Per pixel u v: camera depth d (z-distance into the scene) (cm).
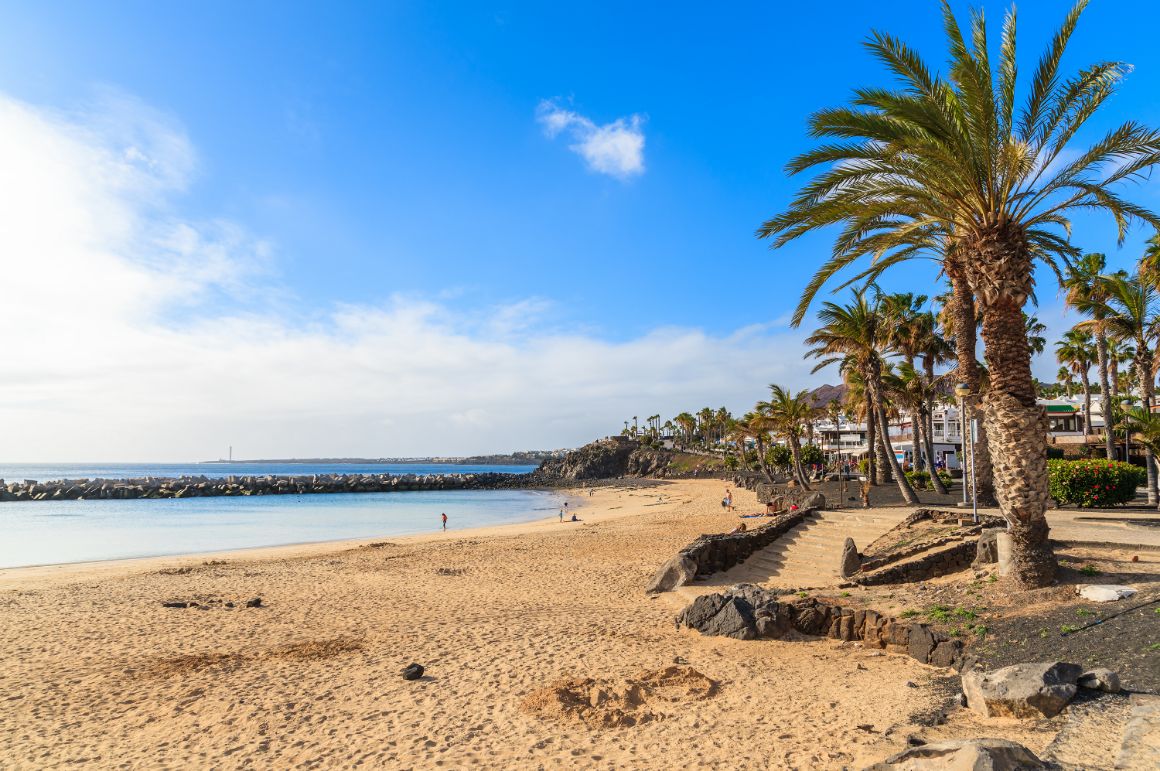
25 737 886
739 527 2320
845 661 1055
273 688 1056
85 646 1362
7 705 1012
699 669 1054
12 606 1789
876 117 1185
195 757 804
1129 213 1261
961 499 2627
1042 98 1174
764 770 659
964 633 998
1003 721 650
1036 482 1111
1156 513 1828
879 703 825
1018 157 1135
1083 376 4244
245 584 2106
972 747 475
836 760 653
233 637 1415
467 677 1069
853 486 3881
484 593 1886
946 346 3503
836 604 1247
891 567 1477
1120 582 1067
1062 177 1201
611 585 1978
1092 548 1309
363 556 2839
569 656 1161
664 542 2994
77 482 9925
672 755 721
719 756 707
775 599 1298
